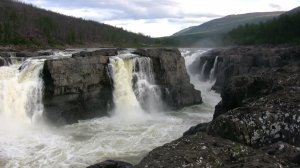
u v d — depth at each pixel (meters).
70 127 37.12
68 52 59.78
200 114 45.12
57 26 106.00
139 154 28.88
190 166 15.46
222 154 16.75
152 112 45.69
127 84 45.16
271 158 15.88
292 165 15.38
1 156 27.95
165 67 48.28
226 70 63.84
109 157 28.17
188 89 50.34
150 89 46.56
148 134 34.81
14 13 96.00
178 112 46.22
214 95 59.12
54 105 38.28
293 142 18.70
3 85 37.16
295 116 19.39
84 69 40.62
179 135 34.50
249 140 19.03
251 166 14.95
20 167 26.06
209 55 76.50
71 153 29.05
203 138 18.62
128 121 40.41
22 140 32.16
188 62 79.25
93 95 41.69
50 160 27.50
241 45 119.62
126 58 45.44
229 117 19.94
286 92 24.25
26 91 38.12
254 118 19.66
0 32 81.12
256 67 61.09
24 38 85.12
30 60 42.34
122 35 138.50
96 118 41.09
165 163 15.74
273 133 19.22
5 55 50.34
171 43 159.00
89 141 32.31
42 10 127.00
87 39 114.06
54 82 37.97
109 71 43.38
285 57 62.38
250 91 32.06
